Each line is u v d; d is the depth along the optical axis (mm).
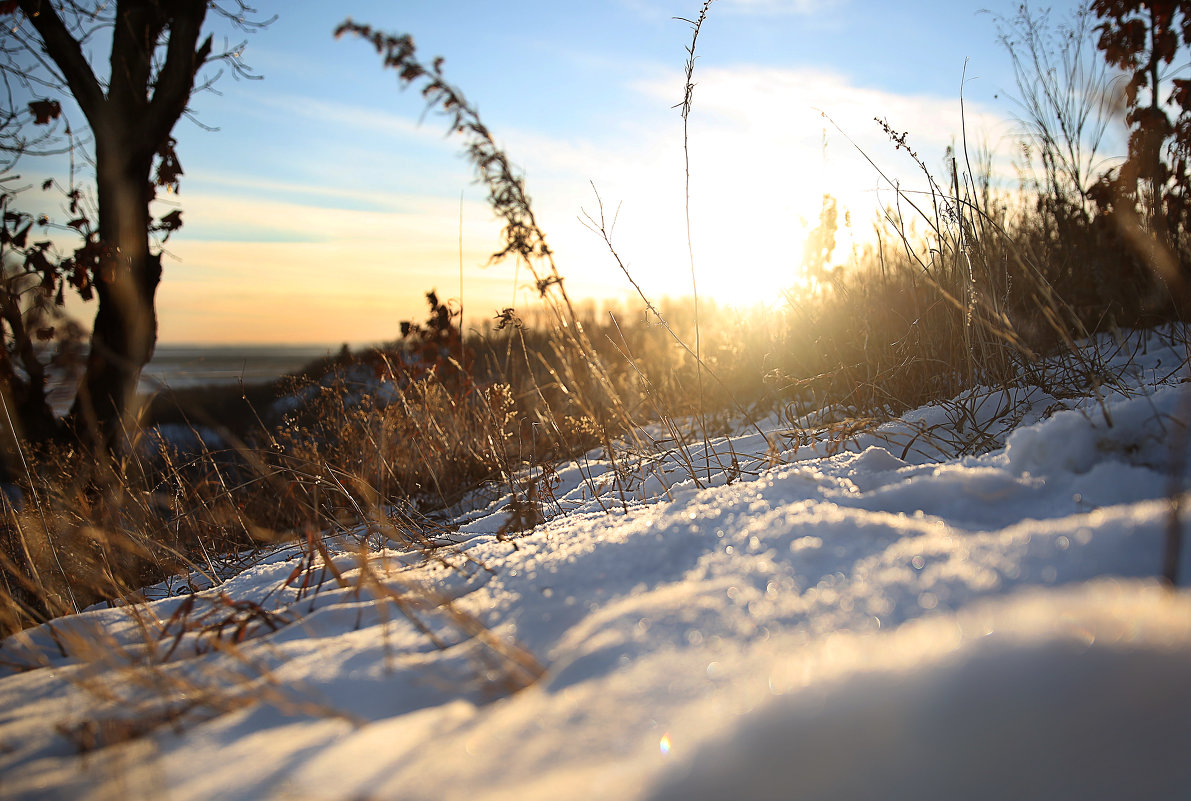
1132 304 4438
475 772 963
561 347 3426
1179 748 697
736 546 1645
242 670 1581
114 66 6027
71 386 5891
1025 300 4176
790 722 797
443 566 2131
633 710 1021
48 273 5629
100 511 3816
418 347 5277
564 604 1564
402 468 4516
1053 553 1321
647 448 3641
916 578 1309
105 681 1697
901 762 739
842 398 3941
